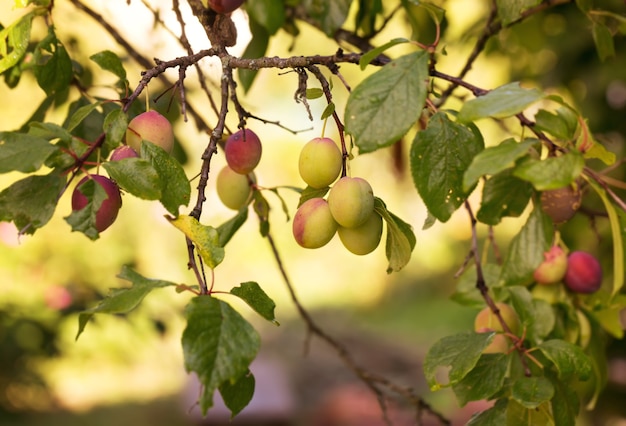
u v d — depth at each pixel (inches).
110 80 54.3
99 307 30.8
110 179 33.5
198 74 47.5
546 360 40.3
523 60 72.9
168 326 87.1
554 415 37.6
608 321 46.8
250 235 257.1
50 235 105.1
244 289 31.4
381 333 223.3
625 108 75.1
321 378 183.8
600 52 46.5
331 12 48.2
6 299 98.9
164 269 135.6
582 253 45.2
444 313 237.3
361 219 33.7
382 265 283.4
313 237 34.3
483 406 126.3
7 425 136.1
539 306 42.9
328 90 34.7
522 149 31.3
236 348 29.8
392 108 32.5
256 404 145.7
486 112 31.4
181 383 166.7
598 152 33.6
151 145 33.0
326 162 34.9
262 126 259.9
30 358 122.2
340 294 265.7
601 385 46.3
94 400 155.6
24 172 30.9
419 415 50.8
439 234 268.2
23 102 74.1
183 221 31.7
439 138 34.2
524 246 38.4
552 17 69.0
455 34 80.2
